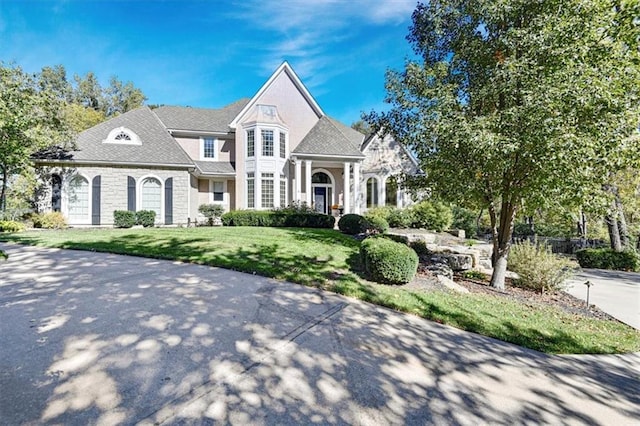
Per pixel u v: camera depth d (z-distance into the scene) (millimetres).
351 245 11359
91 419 2561
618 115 6270
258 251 9547
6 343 3742
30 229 15125
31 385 2961
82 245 10195
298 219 16906
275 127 20344
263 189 20141
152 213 17797
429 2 8617
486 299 7156
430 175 8891
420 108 8094
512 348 4758
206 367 3451
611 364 4535
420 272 8734
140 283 6328
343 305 5742
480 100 8070
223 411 2779
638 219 18375
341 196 22859
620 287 9617
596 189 7125
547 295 8398
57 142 16547
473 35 8273
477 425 2881
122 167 17938
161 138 20094
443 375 3746
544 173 6719
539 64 6891
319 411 2896
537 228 25078
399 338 4652
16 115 14117
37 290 5777
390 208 19219
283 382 3307
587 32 6484
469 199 8453
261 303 5516
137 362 3453
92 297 5441
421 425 2818
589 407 3336
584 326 6102
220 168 21609
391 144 22062
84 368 3289
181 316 4746
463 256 10844
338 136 21234
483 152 6902
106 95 48969
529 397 3439
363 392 3250
